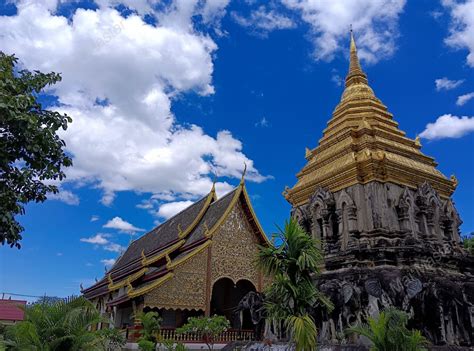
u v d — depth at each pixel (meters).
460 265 15.94
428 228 16.41
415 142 18.95
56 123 9.90
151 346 21.03
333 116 20.39
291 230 10.43
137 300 25.09
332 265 15.43
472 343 13.28
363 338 12.87
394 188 16.42
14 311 45.47
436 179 17.88
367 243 15.10
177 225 36.09
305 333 9.50
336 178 17.23
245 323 28.75
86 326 12.90
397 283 13.29
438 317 12.95
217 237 28.66
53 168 9.77
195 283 26.78
